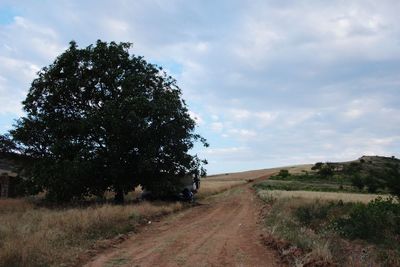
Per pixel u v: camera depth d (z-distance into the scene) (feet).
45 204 107.76
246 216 86.38
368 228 57.06
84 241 49.21
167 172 123.24
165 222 75.31
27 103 117.39
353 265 38.09
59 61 114.83
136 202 117.50
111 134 111.75
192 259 42.32
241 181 330.54
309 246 42.96
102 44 117.29
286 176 323.16
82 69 114.42
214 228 67.21
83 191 113.50
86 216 60.23
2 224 55.16
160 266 39.14
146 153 113.39
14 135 119.34
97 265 39.45
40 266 37.17
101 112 109.60
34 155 122.01
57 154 111.24
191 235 59.21
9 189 136.77
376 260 42.86
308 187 219.00
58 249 43.55
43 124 116.88
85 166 105.60
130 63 119.14
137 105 110.83
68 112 118.83
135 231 62.64
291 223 65.26
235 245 50.67
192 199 130.52
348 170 323.37
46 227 53.47
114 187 118.83
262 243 52.08
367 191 170.40
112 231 57.57
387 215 61.67
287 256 41.98
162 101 115.14
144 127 110.93
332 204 87.71
